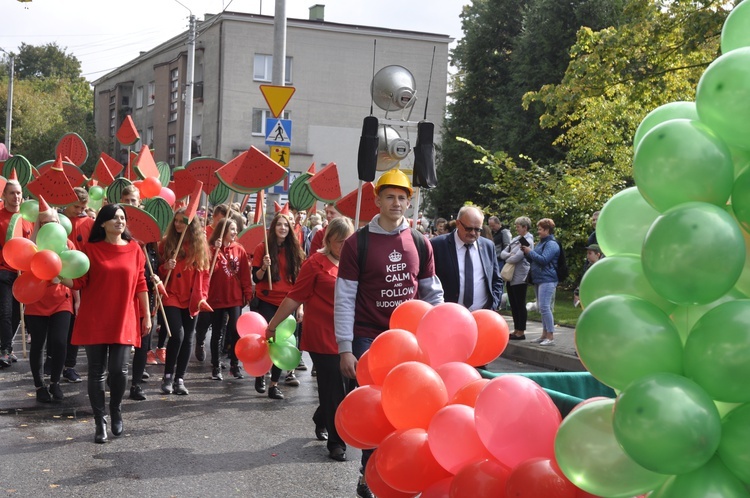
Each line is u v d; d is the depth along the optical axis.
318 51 40.94
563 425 2.77
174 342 8.72
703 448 2.38
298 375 10.13
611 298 2.64
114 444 6.69
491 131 33.16
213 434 7.12
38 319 8.07
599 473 2.67
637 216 2.96
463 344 4.09
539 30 29.33
